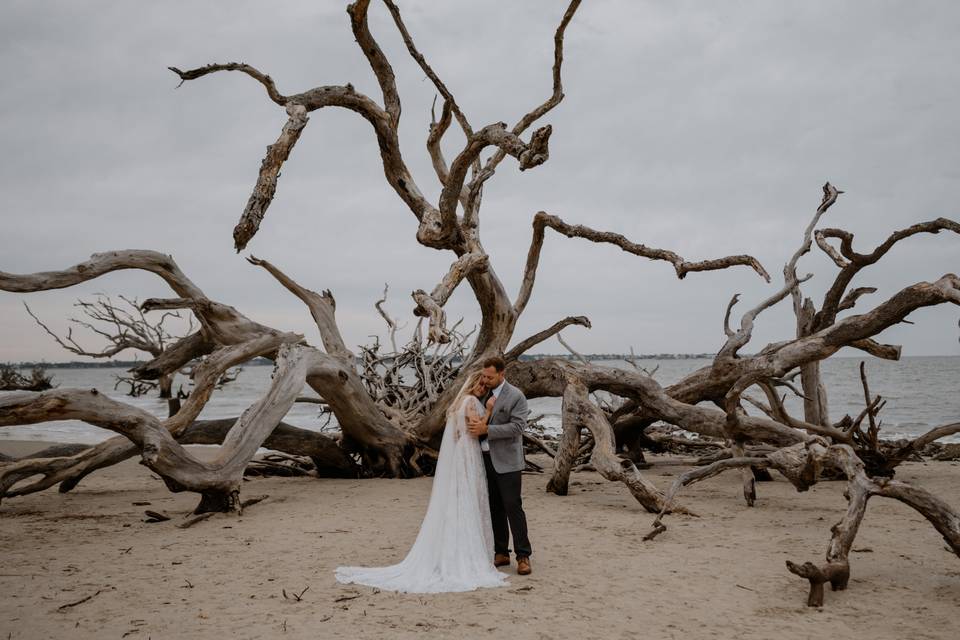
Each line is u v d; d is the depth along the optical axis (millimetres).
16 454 18141
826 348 11125
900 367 98500
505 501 6074
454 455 6004
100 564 6457
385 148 12672
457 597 5359
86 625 4762
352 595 5410
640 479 9234
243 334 12234
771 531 7805
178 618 4902
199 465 9117
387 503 10078
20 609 5117
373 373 15922
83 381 94750
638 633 4594
